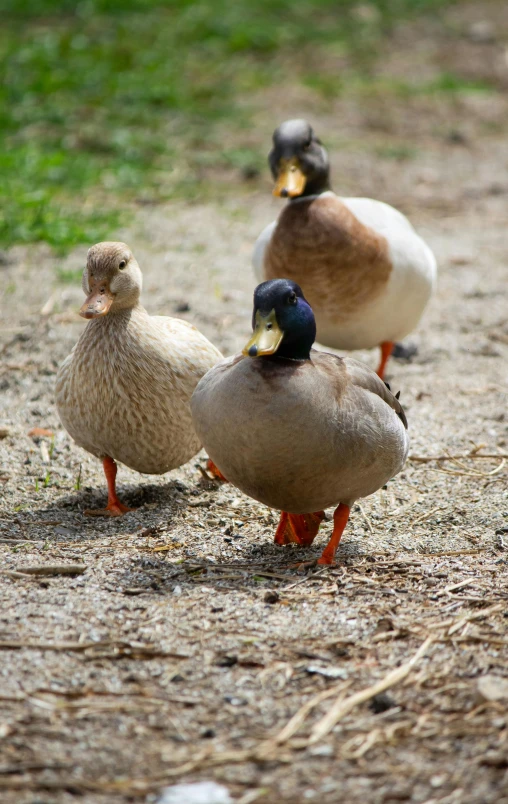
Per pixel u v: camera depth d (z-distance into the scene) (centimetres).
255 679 612
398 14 3216
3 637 649
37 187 1886
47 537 827
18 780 521
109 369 857
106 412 866
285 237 1092
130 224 1791
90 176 1975
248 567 770
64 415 895
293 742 556
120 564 768
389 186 2098
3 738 551
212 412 718
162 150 2194
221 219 1862
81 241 1683
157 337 880
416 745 557
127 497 932
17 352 1250
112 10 2989
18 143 2141
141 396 863
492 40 3031
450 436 1066
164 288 1500
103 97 2423
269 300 722
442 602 713
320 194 1139
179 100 2455
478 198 2055
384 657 640
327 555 784
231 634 661
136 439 880
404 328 1154
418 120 2514
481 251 1744
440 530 856
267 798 514
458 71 2841
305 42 2942
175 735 559
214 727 567
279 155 1126
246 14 3050
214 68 2702
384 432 750
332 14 3170
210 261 1634
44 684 600
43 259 1605
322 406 711
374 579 752
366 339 1146
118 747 548
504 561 789
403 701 595
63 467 979
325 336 1145
